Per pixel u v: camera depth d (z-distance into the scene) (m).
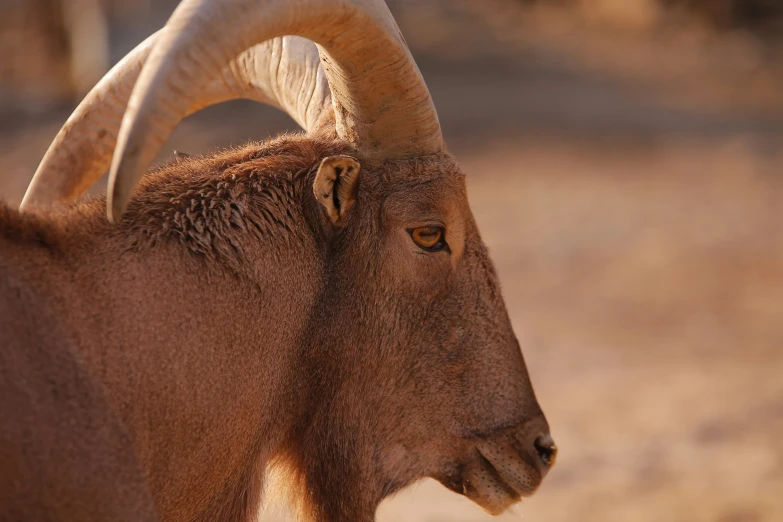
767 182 72.44
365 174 13.57
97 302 11.31
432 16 118.31
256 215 12.83
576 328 44.72
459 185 13.84
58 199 14.05
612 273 53.03
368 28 12.17
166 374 11.58
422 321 13.83
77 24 81.38
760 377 37.31
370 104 13.14
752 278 51.81
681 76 109.88
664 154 80.62
